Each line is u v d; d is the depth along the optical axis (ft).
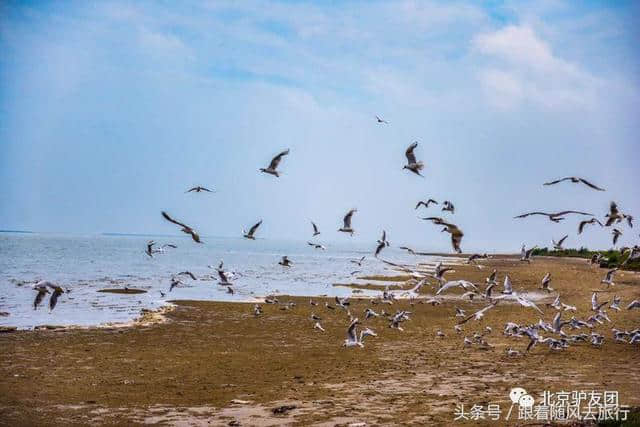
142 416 62.39
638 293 185.88
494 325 128.06
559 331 97.19
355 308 155.33
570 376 76.13
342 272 306.14
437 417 59.26
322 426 57.52
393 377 78.07
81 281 217.97
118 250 553.23
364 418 59.67
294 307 154.40
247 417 61.31
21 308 144.36
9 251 465.88
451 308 157.38
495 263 375.66
